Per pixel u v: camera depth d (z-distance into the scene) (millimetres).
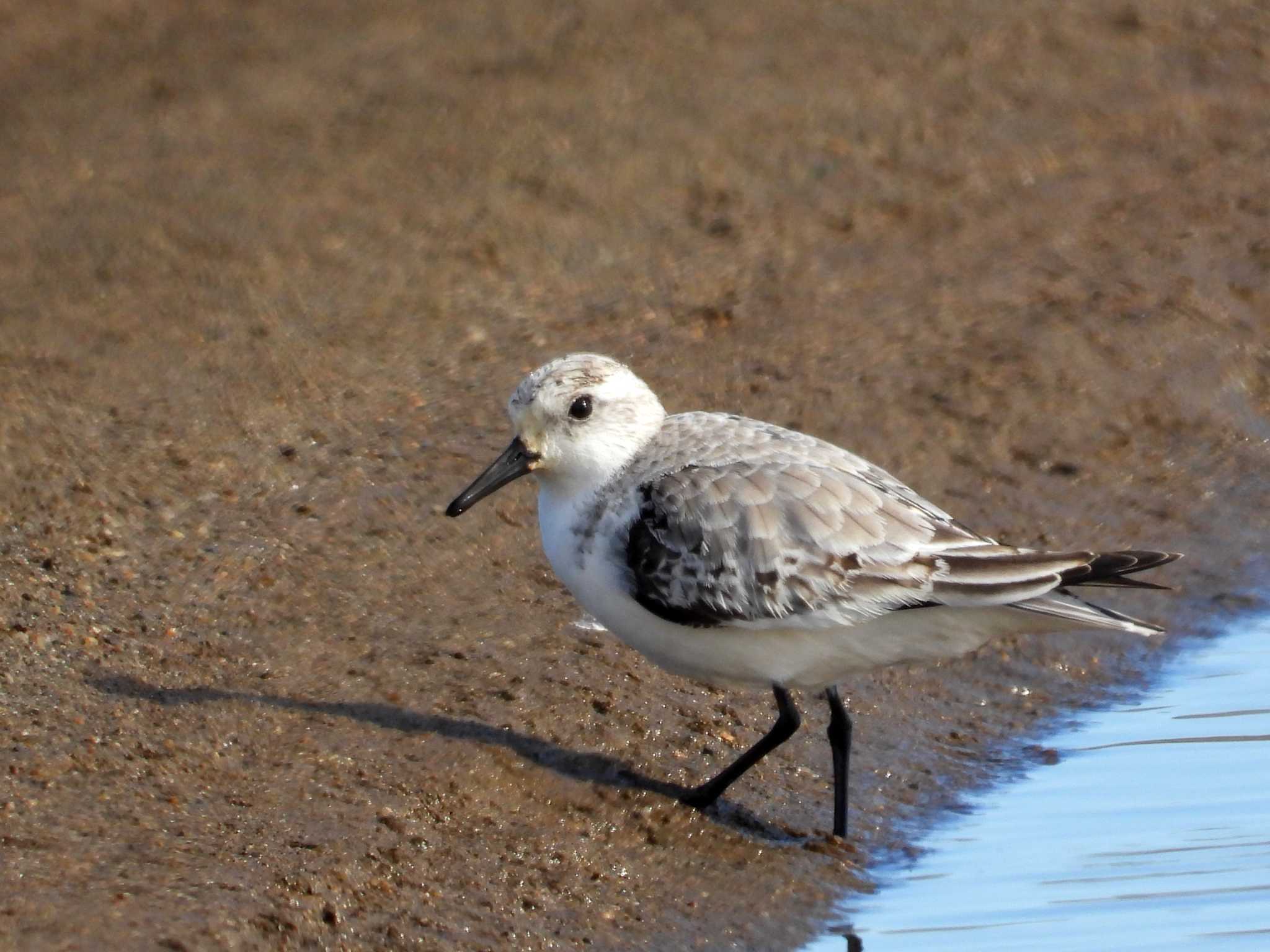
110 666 12477
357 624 13383
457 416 16188
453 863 10953
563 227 19688
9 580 13297
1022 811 12492
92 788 11031
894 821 12375
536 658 13156
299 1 24922
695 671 11922
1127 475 16547
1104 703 14133
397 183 20297
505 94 22281
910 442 16547
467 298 18328
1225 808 12422
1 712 11742
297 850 10609
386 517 14664
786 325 18078
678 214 20062
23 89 22547
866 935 10992
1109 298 18688
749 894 11320
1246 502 16422
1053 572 11281
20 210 19562
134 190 19984
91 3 24719
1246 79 22953
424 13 24625
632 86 22516
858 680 13914
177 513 14430
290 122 21609
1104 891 11391
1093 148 21578
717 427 12062
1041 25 24141
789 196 20484
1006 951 10758
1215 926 11000
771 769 12664
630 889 11219
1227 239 19703
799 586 11312
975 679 14211
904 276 19094
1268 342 18203
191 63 23156
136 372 16516
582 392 11812
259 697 12328
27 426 15406
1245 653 14805
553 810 11672
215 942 9641
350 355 17141
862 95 22453
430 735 12070
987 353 17750
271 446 15492
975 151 21438
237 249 18859
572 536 11930
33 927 9516
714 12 24578
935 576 11305
